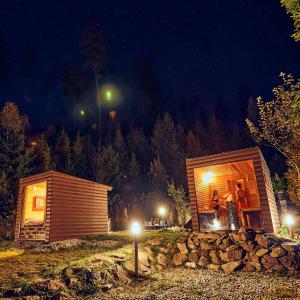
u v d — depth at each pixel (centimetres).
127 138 3778
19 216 1612
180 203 2148
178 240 1119
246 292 660
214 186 1727
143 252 1030
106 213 1745
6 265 855
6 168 2367
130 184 3069
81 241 1284
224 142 3756
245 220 1256
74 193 1537
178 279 839
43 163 2595
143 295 670
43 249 1152
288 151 1582
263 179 1102
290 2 781
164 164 3334
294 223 1658
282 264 878
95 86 4775
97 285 707
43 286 638
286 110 1512
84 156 3019
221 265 962
